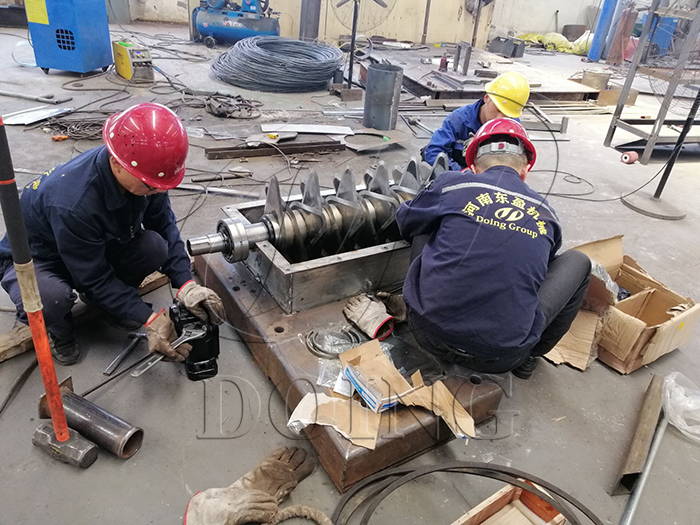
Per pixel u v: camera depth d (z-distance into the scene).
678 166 4.13
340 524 1.18
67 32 4.45
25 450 1.28
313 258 1.83
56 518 1.14
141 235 1.59
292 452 1.31
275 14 6.74
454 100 5.11
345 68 6.14
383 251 1.67
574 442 1.48
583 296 1.48
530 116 4.05
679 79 3.49
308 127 3.83
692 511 1.31
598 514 1.27
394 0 6.23
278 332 1.54
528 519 1.25
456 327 1.26
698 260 2.64
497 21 9.55
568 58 8.70
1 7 6.24
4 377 1.47
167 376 1.54
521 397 1.62
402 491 1.28
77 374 1.52
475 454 1.40
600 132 4.80
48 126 3.39
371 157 3.54
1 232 2.14
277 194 1.67
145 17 7.50
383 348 1.54
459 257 1.24
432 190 1.39
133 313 1.43
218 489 1.17
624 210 3.17
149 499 1.20
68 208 1.25
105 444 1.25
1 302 1.77
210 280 1.88
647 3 7.81
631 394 1.68
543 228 1.26
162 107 1.27
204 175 2.95
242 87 4.98
